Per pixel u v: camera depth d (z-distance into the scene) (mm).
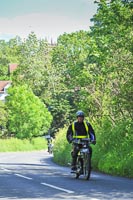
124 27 49844
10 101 172375
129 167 38875
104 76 59500
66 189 28094
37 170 46594
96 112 61344
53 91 184750
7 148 144875
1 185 30797
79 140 35469
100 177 37219
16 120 171125
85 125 35656
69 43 144250
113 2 51812
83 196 24812
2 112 169250
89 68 70188
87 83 68625
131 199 23562
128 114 51031
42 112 174750
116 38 51500
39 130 173500
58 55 150250
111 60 52750
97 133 51531
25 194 25875
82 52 133750
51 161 70562
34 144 159375
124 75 49875
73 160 35656
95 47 63000
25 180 34406
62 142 69062
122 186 29719
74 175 38125
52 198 24094
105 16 54812
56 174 40719
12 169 48000
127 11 48531
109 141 47938
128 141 44844
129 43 48656
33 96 174250
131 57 50062
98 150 47812
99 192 26531
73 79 96500
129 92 46750
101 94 60875
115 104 47531
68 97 173000
